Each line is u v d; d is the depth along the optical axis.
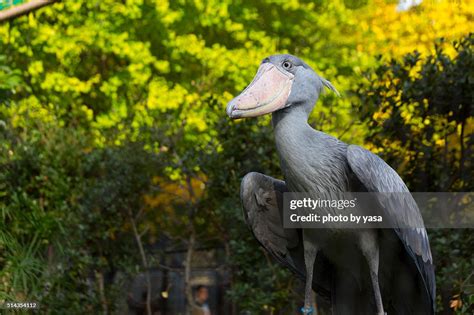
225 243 9.04
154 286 10.77
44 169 9.66
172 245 10.25
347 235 4.34
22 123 10.23
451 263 7.09
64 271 9.00
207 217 9.25
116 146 9.84
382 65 7.94
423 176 7.64
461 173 7.55
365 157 4.19
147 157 9.45
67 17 12.50
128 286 9.84
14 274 8.38
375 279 4.32
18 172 9.62
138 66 11.49
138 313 10.73
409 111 7.68
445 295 7.11
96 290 9.19
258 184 4.55
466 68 7.39
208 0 11.97
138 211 9.73
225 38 13.50
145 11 12.98
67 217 9.42
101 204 9.43
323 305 8.91
